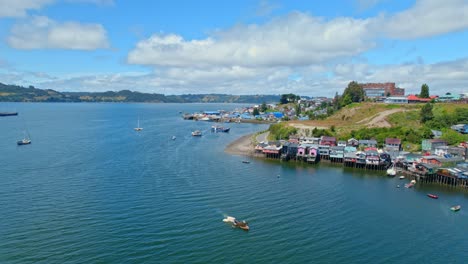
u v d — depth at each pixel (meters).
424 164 100.00
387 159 114.62
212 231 60.56
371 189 88.38
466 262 53.25
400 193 85.56
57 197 74.94
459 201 80.44
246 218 66.62
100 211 67.56
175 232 59.69
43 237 56.66
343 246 57.00
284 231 61.59
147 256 51.94
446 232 63.25
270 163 118.19
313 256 53.62
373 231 62.81
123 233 58.72
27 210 67.38
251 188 85.81
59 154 121.62
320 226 64.12
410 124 158.00
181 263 50.50
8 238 56.09
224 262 51.06
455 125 147.62
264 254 53.69
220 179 93.19
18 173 94.00
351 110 199.50
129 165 105.81
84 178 89.75
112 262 50.16
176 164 109.50
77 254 51.88
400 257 54.28
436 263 52.81
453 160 104.44
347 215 69.88
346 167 114.50
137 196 76.62
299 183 92.31
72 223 61.94
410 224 66.38
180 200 74.88
